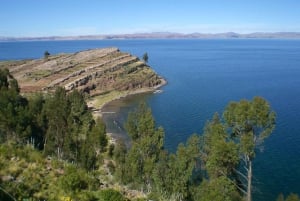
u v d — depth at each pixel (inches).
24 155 1470.2
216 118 2041.1
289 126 4379.9
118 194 1317.7
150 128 2512.3
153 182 2225.6
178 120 5024.6
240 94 6820.9
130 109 5895.7
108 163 2733.8
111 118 5334.6
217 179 1777.8
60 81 7234.3
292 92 6875.0
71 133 2701.8
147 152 2364.7
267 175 2994.6
